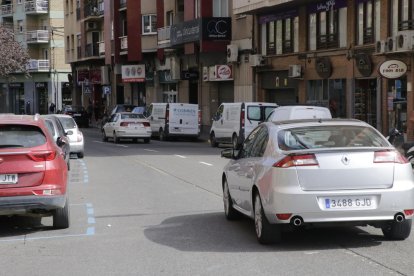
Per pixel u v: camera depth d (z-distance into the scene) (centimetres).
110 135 3528
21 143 936
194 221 1048
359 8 2858
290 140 848
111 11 5659
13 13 7912
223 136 2941
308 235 907
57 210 977
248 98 3812
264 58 3606
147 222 1047
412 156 1681
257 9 3462
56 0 7619
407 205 802
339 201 790
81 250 841
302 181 791
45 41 7588
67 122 2419
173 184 1574
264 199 820
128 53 5250
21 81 7919
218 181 1625
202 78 4369
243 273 700
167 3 4838
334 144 842
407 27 2542
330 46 3069
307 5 3225
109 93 5688
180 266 740
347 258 761
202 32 3966
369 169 798
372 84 2861
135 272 717
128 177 1750
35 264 766
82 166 2091
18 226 1034
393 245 833
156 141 3681
